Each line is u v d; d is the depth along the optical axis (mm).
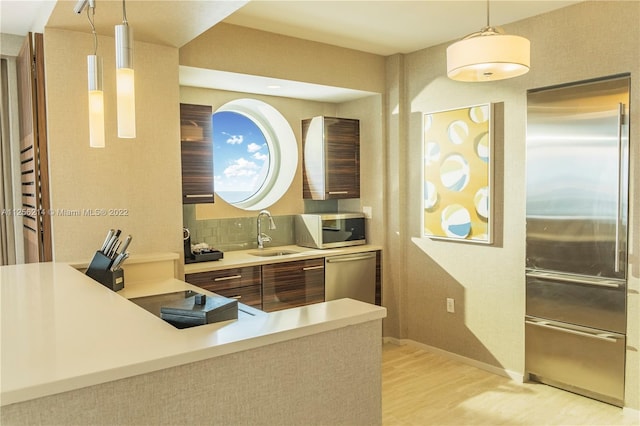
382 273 4523
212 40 3453
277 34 3754
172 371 1308
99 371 1170
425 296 4273
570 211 3238
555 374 3391
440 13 3324
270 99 4512
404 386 3518
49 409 1123
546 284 3396
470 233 3824
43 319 1612
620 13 3000
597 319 3152
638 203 2961
